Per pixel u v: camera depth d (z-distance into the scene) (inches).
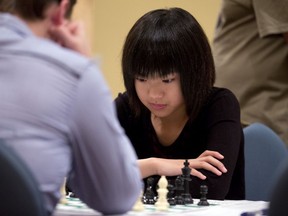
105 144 67.7
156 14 113.8
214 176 111.1
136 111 123.6
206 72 115.7
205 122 121.6
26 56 65.9
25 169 58.6
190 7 239.3
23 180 57.9
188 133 122.4
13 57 65.8
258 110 169.3
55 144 65.4
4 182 57.8
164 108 114.0
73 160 69.4
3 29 67.4
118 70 235.1
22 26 68.2
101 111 67.1
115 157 68.7
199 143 122.9
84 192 72.2
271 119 168.2
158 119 123.3
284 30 160.9
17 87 64.8
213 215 80.2
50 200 66.7
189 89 113.5
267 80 169.2
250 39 171.0
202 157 114.0
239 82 171.8
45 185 65.3
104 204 71.2
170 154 124.5
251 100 170.7
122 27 238.5
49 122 64.9
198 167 112.1
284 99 169.0
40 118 64.6
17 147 63.8
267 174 142.7
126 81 118.0
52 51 67.1
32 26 69.7
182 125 122.8
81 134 66.8
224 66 174.4
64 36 74.5
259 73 169.3
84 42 76.2
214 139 117.3
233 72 172.6
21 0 68.3
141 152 128.0
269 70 168.7
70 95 65.8
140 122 126.6
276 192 59.3
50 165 65.1
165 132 123.9
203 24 239.0
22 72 65.1
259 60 169.3
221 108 120.6
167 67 109.3
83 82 66.4
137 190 72.7
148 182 98.7
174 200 94.2
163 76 110.0
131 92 119.6
